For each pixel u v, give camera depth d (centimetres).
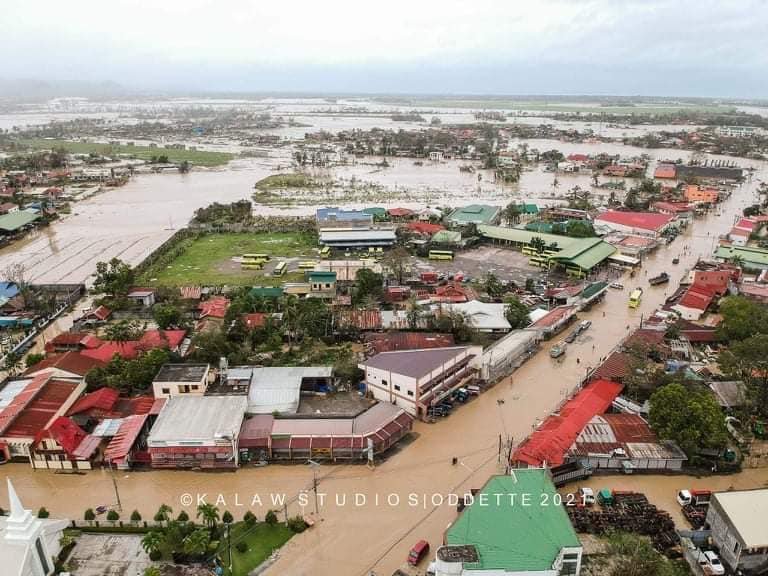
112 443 8556
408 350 10688
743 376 9931
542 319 12988
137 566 6538
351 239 19338
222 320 12850
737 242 19950
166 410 8912
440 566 5722
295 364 11188
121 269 14888
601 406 9438
